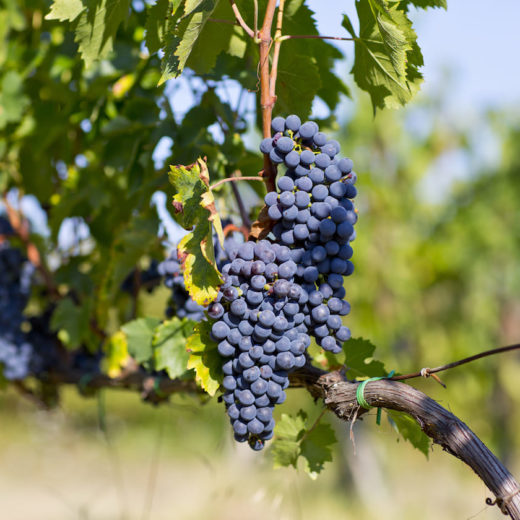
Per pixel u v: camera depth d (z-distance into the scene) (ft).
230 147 5.52
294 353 4.70
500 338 19.99
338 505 22.13
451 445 4.48
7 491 24.25
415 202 19.03
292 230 4.74
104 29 5.12
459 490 22.91
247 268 4.68
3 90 6.06
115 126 5.72
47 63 6.04
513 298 20.31
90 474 24.18
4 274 6.18
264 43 4.84
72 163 6.33
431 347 18.15
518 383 19.26
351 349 5.00
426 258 18.53
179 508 19.61
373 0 4.81
